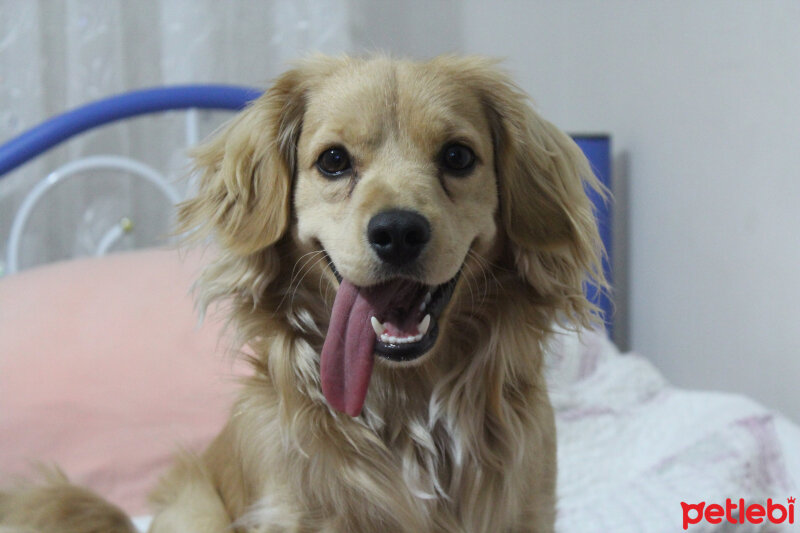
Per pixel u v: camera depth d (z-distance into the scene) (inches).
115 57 104.5
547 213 48.8
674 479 65.1
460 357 49.2
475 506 48.3
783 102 74.5
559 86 122.6
